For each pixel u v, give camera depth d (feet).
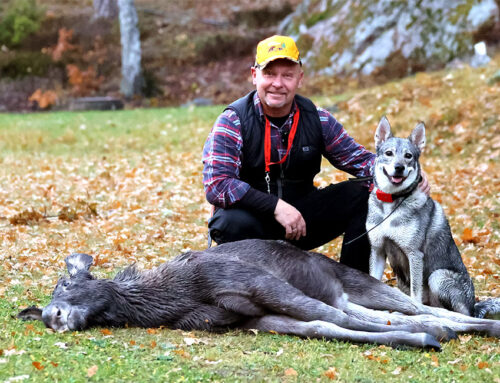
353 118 49.52
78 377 10.73
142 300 13.84
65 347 12.10
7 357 11.38
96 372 10.90
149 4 105.70
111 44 92.22
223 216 16.02
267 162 16.11
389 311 15.33
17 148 50.39
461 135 41.65
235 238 16.01
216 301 13.80
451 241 16.24
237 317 13.88
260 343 13.07
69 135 52.54
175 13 102.01
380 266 16.39
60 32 88.43
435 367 11.97
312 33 76.48
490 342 13.78
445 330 13.56
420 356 12.63
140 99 79.71
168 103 78.69
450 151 40.45
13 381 10.42
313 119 16.35
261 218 16.15
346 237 16.75
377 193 15.93
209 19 99.81
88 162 43.09
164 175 37.91
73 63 87.40
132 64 81.05
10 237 23.68
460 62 64.59
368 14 71.61
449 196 30.25
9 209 29.32
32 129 56.59
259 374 11.32
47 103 75.97
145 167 40.98
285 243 15.26
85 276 13.83
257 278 13.75
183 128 54.08
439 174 34.86
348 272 15.47
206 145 16.14
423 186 15.96
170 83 83.97
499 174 33.65
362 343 13.16
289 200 16.62
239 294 13.67
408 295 16.63
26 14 93.91
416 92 50.90
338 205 16.70
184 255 14.48
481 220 26.37
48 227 26.03
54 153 48.34
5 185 35.47
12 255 21.18
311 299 13.69
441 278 15.81
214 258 14.19
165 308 13.84
